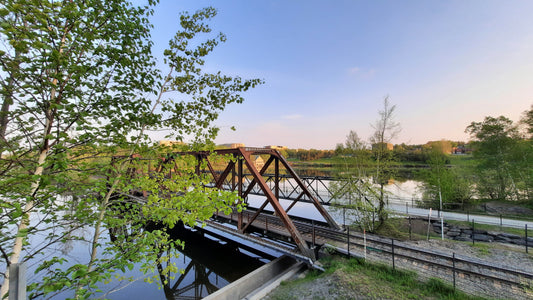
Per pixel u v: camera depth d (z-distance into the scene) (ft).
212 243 65.21
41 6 7.43
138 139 11.62
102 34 9.27
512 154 75.20
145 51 11.33
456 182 79.56
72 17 7.87
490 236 50.06
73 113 8.74
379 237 47.44
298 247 37.96
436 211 70.33
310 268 35.50
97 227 10.63
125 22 9.77
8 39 6.81
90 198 10.04
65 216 9.96
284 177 76.84
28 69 7.79
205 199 11.02
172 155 12.48
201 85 13.35
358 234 49.39
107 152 10.79
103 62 9.59
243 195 46.21
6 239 8.37
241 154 44.14
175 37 12.86
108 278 8.63
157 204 11.76
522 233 48.78
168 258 11.21
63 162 7.45
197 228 72.95
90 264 9.72
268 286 31.48
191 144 12.94
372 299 25.07
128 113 10.97
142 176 12.07
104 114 10.07
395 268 30.66
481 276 27.86
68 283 7.45
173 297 39.58
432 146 90.48
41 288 7.15
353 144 58.70
